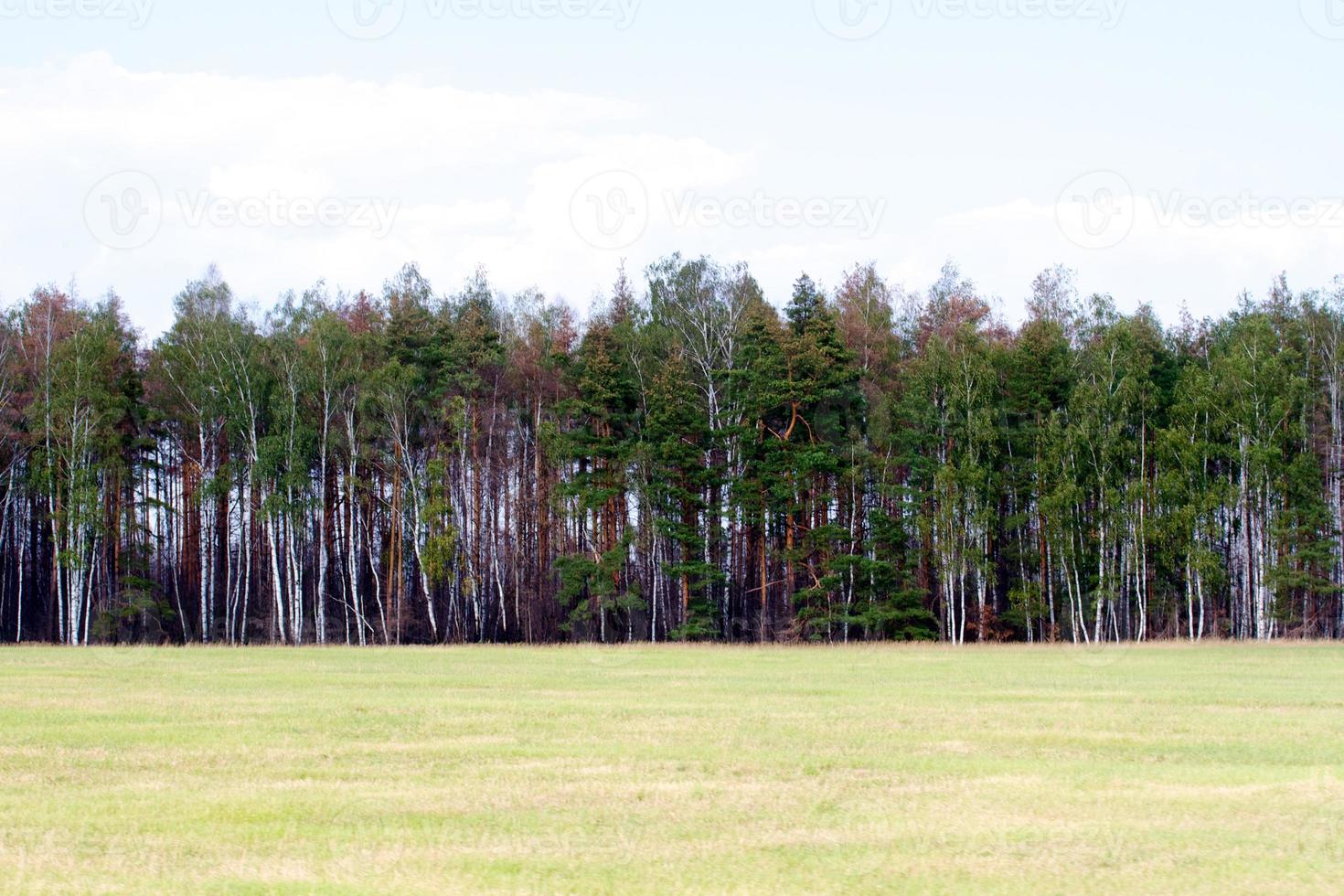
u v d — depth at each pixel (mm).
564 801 20406
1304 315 86188
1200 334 94250
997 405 80000
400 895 14766
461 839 17656
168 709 33281
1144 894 14977
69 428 72188
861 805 20156
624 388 81750
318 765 24062
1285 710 33656
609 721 30797
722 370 79688
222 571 87500
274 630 78562
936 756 25219
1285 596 78625
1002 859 16547
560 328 94312
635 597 75688
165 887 15203
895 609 75312
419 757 25078
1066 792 21250
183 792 21219
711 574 75875
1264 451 74438
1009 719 31516
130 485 79312
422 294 99250
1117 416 78812
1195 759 25094
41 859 16594
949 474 73750
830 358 78125
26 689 38812
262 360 79062
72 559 70500
